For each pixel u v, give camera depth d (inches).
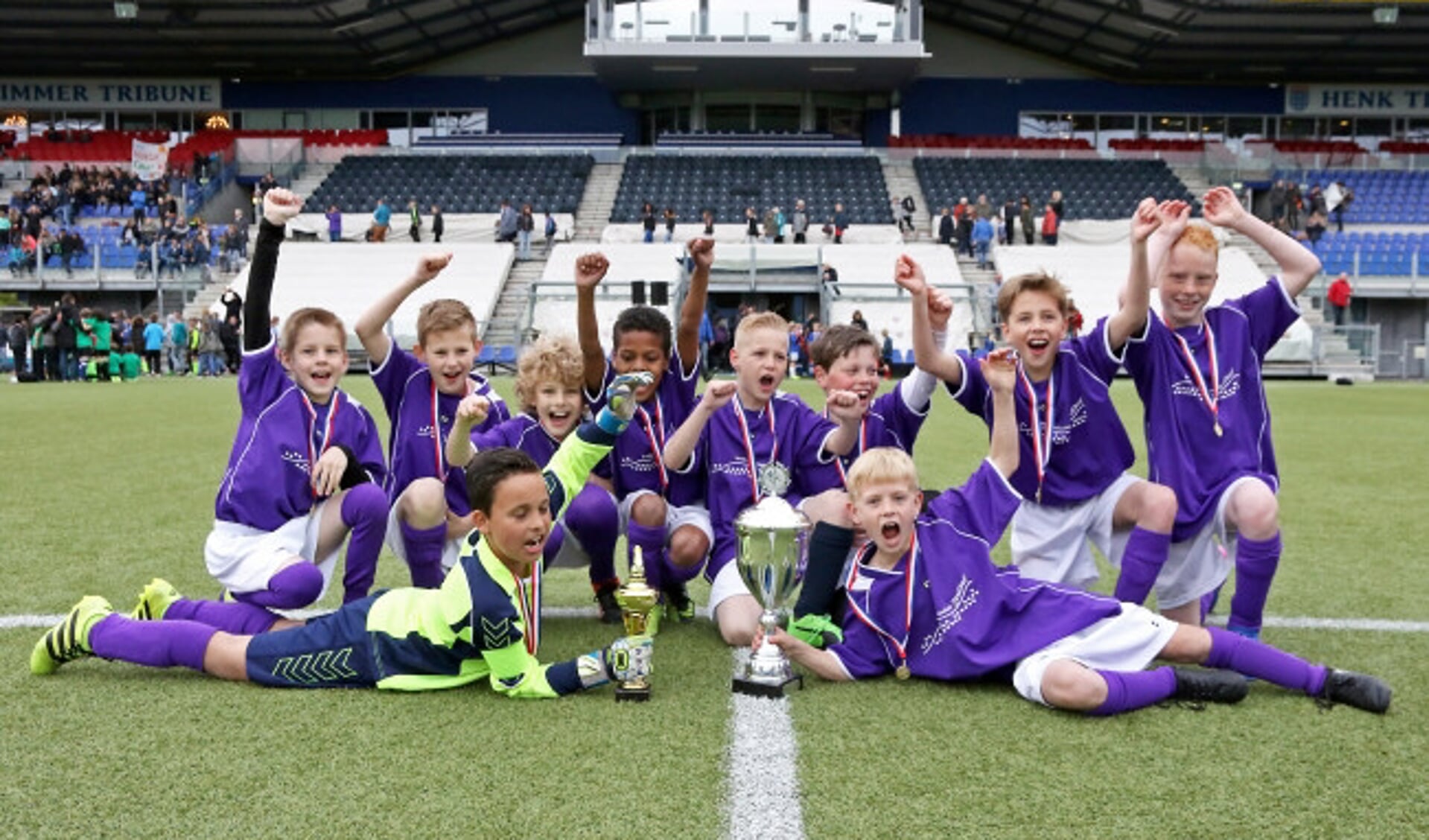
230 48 1316.4
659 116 1413.6
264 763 99.3
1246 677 121.1
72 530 223.6
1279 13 1143.0
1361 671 132.0
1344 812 90.9
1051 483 148.9
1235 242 1107.9
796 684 124.4
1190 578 148.3
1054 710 115.5
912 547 126.5
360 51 1325.0
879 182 1224.2
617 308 968.3
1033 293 145.2
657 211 1158.3
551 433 158.1
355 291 1015.0
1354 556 204.5
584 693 120.5
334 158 1267.2
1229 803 92.6
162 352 986.1
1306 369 952.9
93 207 1182.3
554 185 1214.9
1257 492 139.0
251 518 138.4
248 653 121.9
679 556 151.3
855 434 152.8
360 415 149.0
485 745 104.2
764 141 1283.2
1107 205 1184.8
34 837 85.0
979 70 1416.1
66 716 111.3
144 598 135.5
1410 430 468.1
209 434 424.8
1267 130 1427.2
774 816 88.9
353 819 88.0
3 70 1406.3
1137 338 148.4
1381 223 1179.9
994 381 128.2
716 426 156.5
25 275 1053.8
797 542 124.9
